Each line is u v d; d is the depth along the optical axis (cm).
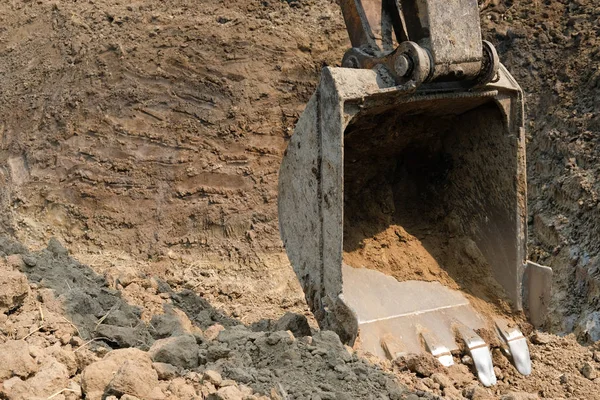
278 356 464
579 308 726
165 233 874
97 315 528
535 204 854
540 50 970
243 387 412
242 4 1047
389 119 549
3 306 471
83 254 861
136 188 904
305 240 529
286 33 995
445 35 498
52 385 394
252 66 965
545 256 801
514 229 552
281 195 553
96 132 940
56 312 497
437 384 488
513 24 1012
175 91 951
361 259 570
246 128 931
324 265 512
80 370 434
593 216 775
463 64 505
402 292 553
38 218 908
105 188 908
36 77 1029
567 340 566
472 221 581
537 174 882
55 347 434
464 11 505
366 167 592
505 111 542
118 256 856
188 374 430
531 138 912
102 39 1003
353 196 595
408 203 610
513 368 527
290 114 952
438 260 586
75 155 934
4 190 945
